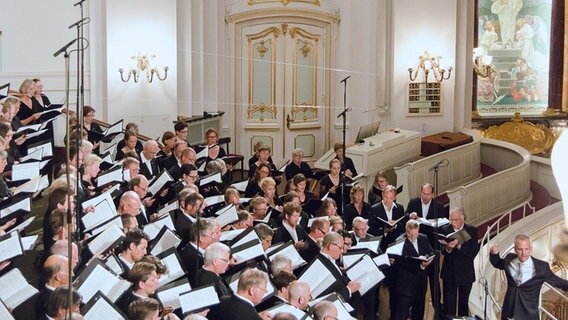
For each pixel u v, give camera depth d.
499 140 16.34
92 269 4.95
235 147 14.99
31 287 4.93
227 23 14.74
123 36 12.94
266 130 14.96
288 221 7.00
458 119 15.76
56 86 12.77
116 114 12.97
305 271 6.04
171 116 13.34
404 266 7.27
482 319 7.46
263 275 5.04
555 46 17.75
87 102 12.81
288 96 14.95
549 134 17.34
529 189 13.91
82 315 4.42
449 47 15.14
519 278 7.30
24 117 9.10
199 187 8.02
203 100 14.13
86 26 12.76
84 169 7.09
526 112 17.94
